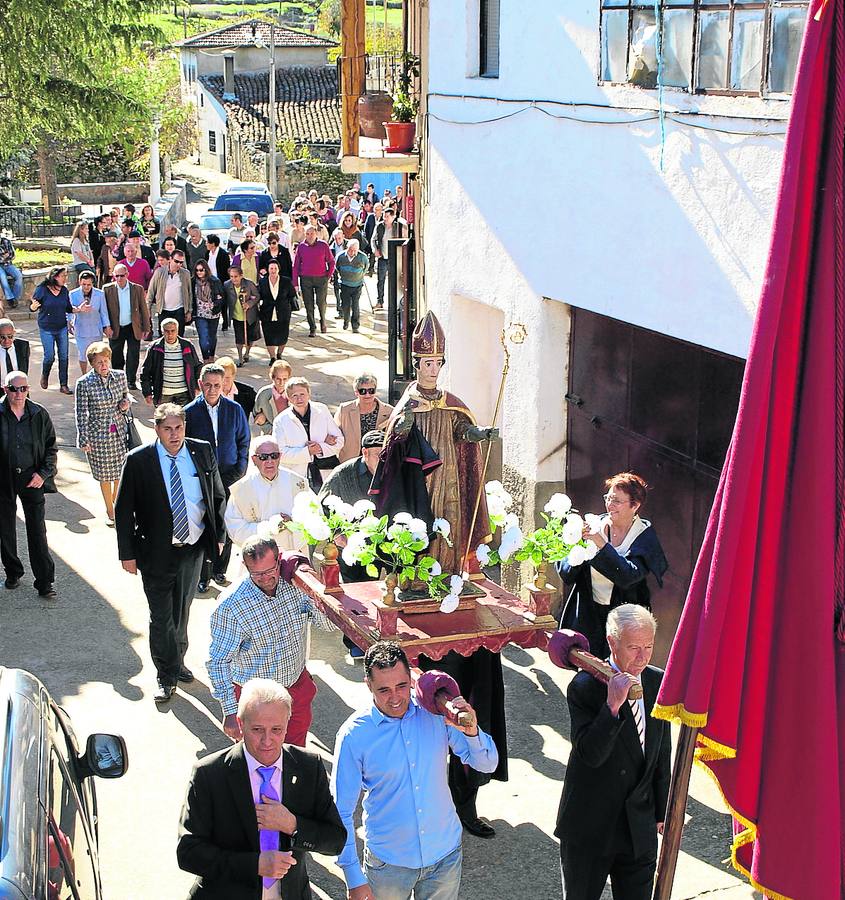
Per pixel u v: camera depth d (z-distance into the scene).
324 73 61.59
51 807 4.09
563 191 8.33
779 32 5.87
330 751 7.54
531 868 6.32
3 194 35.66
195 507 8.07
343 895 6.14
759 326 3.27
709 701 3.43
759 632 3.48
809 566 3.36
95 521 11.91
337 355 19.62
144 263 19.42
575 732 5.03
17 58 24.69
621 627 4.78
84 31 24.81
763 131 6.03
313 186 48.25
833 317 3.27
